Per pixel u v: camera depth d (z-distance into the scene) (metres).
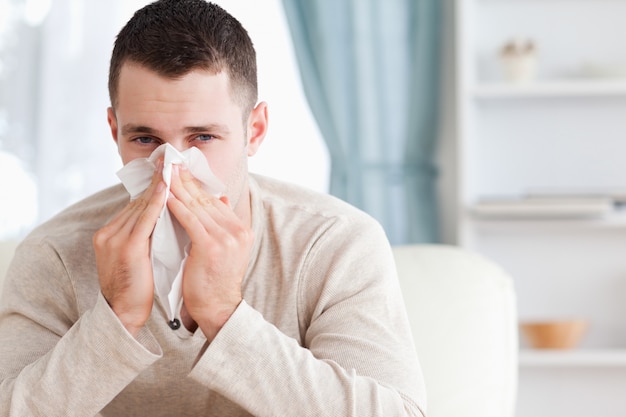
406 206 3.83
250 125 1.61
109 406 1.66
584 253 3.89
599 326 3.88
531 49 3.73
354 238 1.64
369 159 3.82
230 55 1.47
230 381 1.40
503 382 1.97
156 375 1.60
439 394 1.89
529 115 3.91
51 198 4.03
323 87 3.82
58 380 1.41
